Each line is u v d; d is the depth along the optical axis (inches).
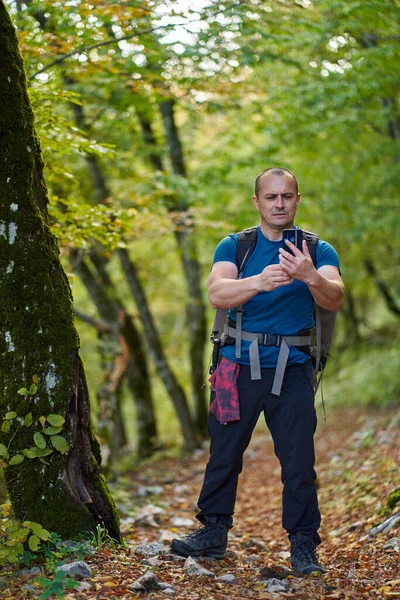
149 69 296.0
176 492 352.2
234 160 449.7
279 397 147.4
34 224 147.8
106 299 460.8
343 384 645.3
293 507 148.9
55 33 250.7
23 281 147.0
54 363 148.3
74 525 149.1
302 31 316.5
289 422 147.0
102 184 408.2
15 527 136.3
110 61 263.4
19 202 146.4
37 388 147.1
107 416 399.5
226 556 165.5
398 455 291.1
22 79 147.2
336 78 345.7
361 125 436.8
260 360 147.4
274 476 374.9
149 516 270.2
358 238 528.4
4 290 146.9
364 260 658.2
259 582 138.4
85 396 155.8
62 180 291.3
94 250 338.6
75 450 152.4
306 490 148.5
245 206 496.7
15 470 147.9
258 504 310.7
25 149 146.2
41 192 153.4
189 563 145.4
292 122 397.7
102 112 353.4
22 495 148.0
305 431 147.2
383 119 421.7
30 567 138.9
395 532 180.7
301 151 505.4
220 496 155.4
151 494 346.6
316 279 135.8
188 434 501.7
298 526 150.3
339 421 534.6
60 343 149.0
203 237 464.8
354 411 562.6
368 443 365.1
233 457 151.6
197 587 133.4
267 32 290.2
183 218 388.5
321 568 147.3
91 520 152.0
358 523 212.7
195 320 547.2
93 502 156.6
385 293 704.4
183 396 504.1
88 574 134.3
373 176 506.3
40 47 237.6
